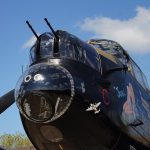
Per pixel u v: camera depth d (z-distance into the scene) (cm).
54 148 1067
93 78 1046
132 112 1155
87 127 1021
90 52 1091
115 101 1086
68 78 993
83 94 999
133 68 1278
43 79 982
